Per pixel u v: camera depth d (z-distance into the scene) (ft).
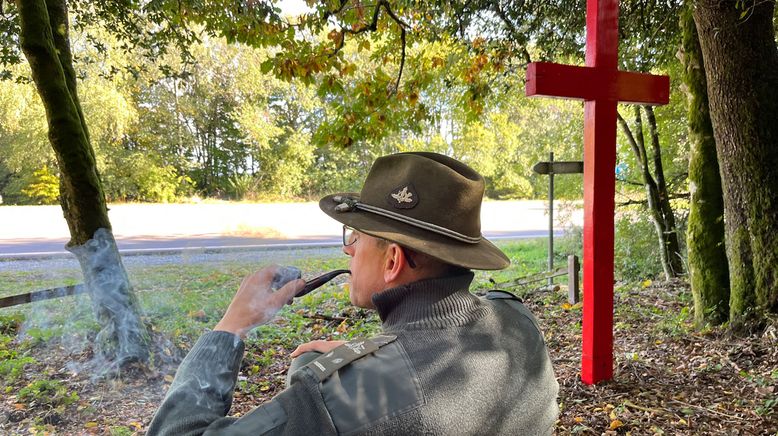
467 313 3.28
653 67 24.45
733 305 15.90
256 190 100.48
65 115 15.17
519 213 74.23
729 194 15.74
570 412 12.21
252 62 94.89
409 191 3.38
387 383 2.79
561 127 39.81
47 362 13.99
